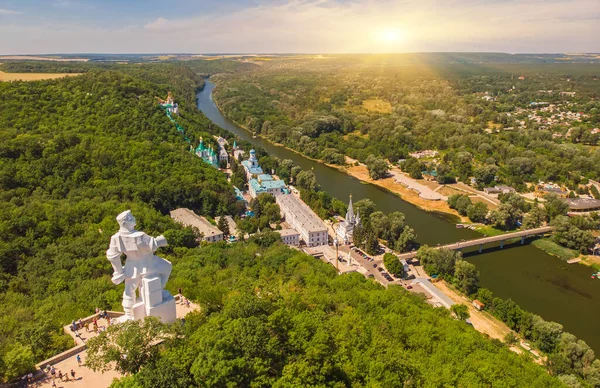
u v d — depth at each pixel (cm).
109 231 14700
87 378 6781
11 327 8906
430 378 7825
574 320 14725
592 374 11050
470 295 15788
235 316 6950
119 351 6091
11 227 14075
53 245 13688
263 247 16862
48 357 7431
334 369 6612
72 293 10875
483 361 9062
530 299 15950
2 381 6612
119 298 10062
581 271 18038
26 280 12019
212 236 18075
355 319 8906
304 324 6900
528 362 9994
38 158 19300
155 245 7138
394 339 9462
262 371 5884
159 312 7262
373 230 19588
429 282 16212
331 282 12625
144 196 19538
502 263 18688
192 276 11800
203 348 5891
